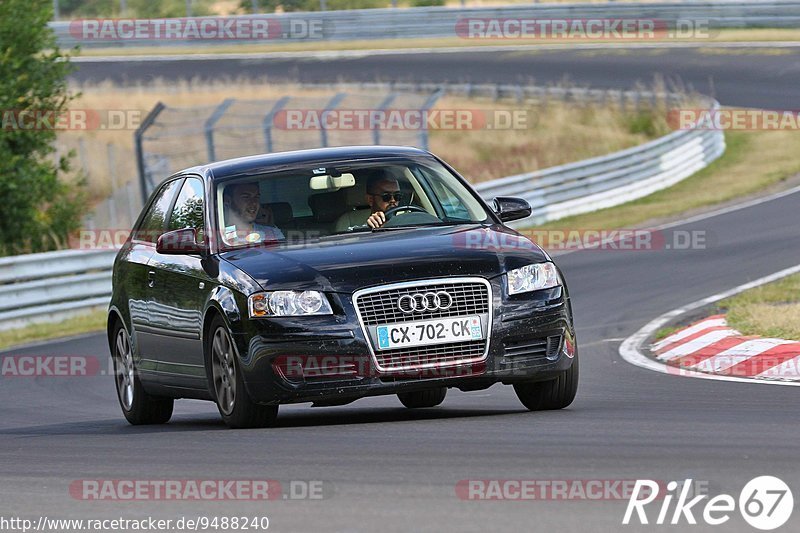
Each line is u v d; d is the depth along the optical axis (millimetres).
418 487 19047
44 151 84062
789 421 24281
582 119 126812
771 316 40375
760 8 153250
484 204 30562
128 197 102500
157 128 128250
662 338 42000
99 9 187750
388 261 26609
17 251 82875
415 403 33594
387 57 159750
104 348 52500
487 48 161125
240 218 29391
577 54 153250
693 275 57781
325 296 26188
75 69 83125
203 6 188000
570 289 57969
